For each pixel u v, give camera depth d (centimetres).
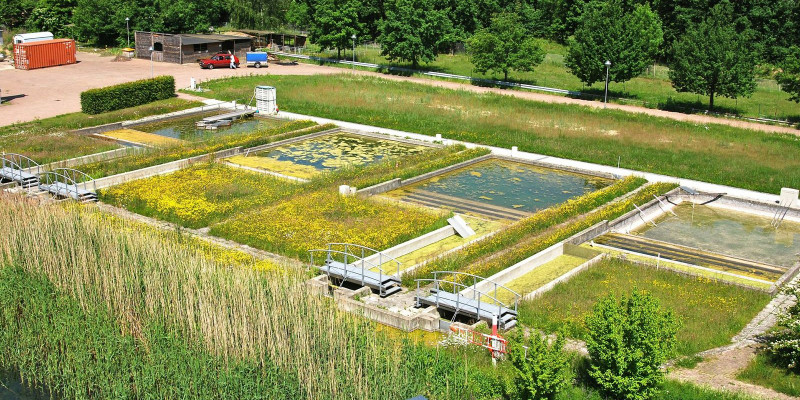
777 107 6969
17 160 4606
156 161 4653
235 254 3266
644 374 2198
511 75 8412
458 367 2339
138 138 5419
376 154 5169
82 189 4091
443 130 5756
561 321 2753
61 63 8031
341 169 4650
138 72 7744
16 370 2573
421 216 3841
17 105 6244
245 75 7750
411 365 2316
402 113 6256
